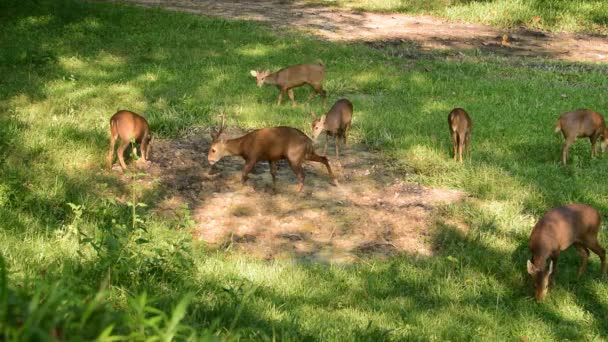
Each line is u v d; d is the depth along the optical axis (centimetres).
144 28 2084
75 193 1000
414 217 1004
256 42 1973
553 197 1033
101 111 1357
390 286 818
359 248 927
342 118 1177
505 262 874
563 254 912
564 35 2366
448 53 2045
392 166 1163
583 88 1659
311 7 2620
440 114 1407
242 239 939
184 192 1062
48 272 644
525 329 732
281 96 1465
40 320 351
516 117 1388
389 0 2670
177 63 1748
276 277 806
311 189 1084
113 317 394
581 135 1159
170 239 876
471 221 984
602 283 841
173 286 711
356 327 685
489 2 2575
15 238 794
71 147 1161
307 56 1842
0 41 1892
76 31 2033
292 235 955
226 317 640
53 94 1474
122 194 1034
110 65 1727
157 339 394
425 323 723
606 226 946
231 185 1091
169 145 1231
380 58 1888
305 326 671
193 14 2311
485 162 1156
